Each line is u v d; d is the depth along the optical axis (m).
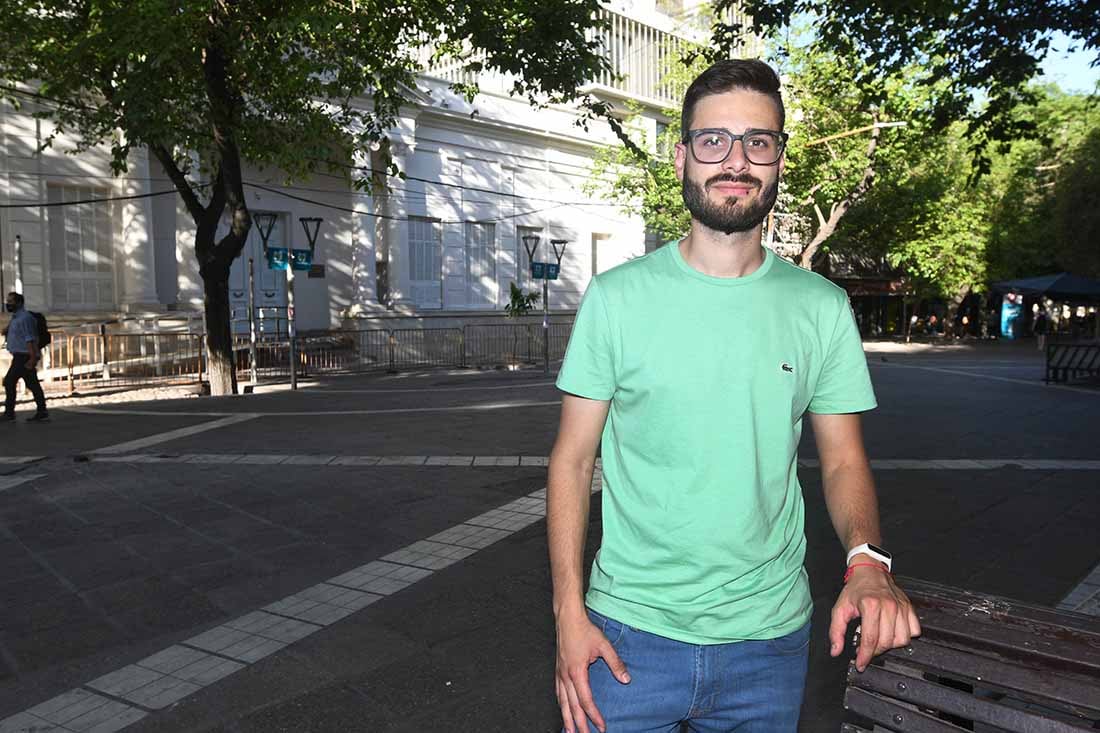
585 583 4.77
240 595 4.63
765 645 1.64
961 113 9.73
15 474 7.82
